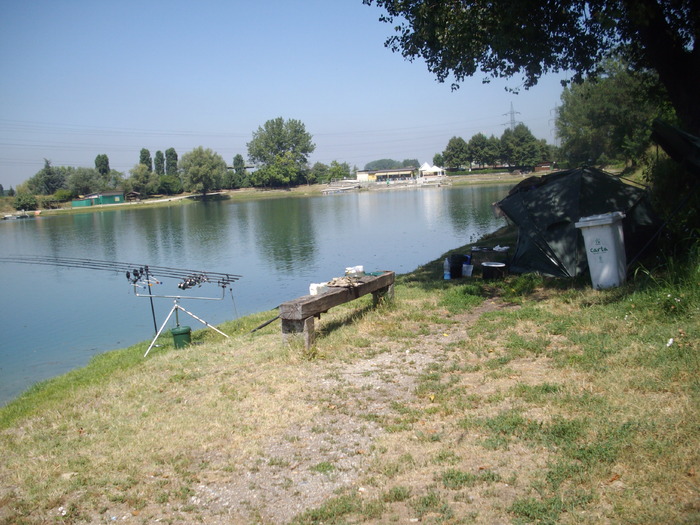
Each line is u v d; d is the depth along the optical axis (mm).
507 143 120000
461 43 13422
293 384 6617
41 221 61719
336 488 4277
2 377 12023
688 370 5164
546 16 12695
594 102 42750
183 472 4758
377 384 6387
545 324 7801
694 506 3322
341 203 77500
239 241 36281
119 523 4102
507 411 5125
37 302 21016
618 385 5230
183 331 10773
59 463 5109
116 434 5715
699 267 7438
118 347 14289
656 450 3977
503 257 13578
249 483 4508
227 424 5660
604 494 3643
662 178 13117
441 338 7980
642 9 10422
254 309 17500
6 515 4297
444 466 4359
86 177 94000
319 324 9297
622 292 8438
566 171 13797
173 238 39688
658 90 16984
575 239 10742
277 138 127125
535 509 3568
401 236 33812
